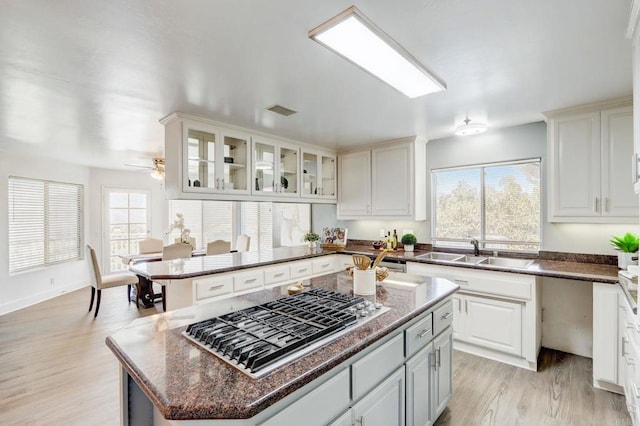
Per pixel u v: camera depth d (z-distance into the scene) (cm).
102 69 200
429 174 397
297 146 402
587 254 297
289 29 159
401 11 145
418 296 192
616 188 254
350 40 154
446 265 313
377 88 235
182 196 286
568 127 275
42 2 135
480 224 361
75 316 427
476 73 210
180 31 159
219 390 93
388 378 147
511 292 276
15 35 161
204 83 223
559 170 279
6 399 234
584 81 222
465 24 156
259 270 314
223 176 319
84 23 151
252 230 651
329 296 186
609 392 237
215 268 281
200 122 299
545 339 317
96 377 265
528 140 326
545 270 266
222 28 157
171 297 268
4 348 324
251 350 111
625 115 251
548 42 172
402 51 163
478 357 296
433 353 189
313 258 377
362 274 194
